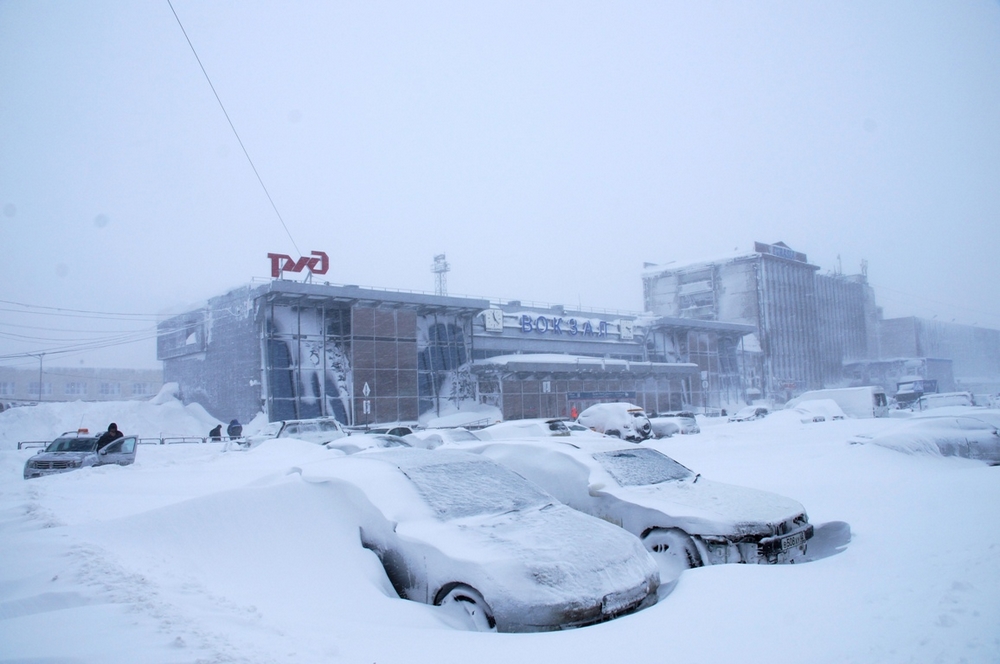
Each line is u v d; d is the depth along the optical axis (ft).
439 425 139.23
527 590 17.04
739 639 14.80
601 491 27.22
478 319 168.86
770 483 43.04
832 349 288.51
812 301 278.67
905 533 26.63
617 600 17.81
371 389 139.03
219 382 145.28
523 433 63.26
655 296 284.82
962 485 37.58
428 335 155.53
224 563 18.71
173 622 13.53
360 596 18.37
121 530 18.79
